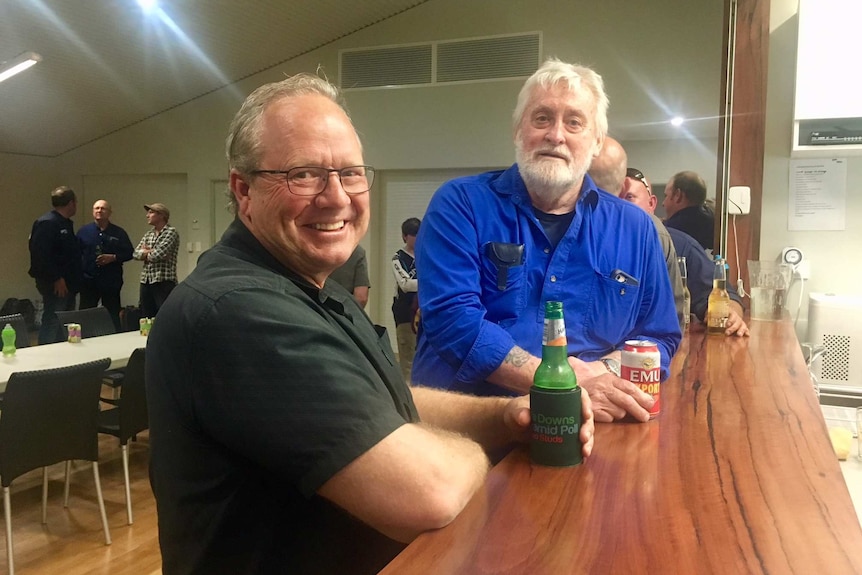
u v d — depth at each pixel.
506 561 0.60
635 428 1.02
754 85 2.48
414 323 5.10
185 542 0.85
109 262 6.43
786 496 0.74
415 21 6.31
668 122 5.58
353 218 1.01
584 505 0.72
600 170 2.07
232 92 7.11
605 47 5.73
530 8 5.94
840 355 2.21
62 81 6.37
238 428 0.79
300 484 0.79
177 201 7.79
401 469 0.78
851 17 2.20
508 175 1.50
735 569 0.57
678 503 0.72
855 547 0.61
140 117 7.54
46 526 2.91
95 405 2.74
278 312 0.82
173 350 0.82
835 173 2.44
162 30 5.76
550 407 0.86
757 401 1.18
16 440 2.50
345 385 0.80
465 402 1.15
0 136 7.45
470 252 1.41
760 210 2.52
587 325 1.46
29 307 8.13
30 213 8.22
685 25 5.50
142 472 3.57
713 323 1.99
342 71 6.59
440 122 6.30
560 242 1.45
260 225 0.97
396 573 0.58
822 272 2.48
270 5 5.65
